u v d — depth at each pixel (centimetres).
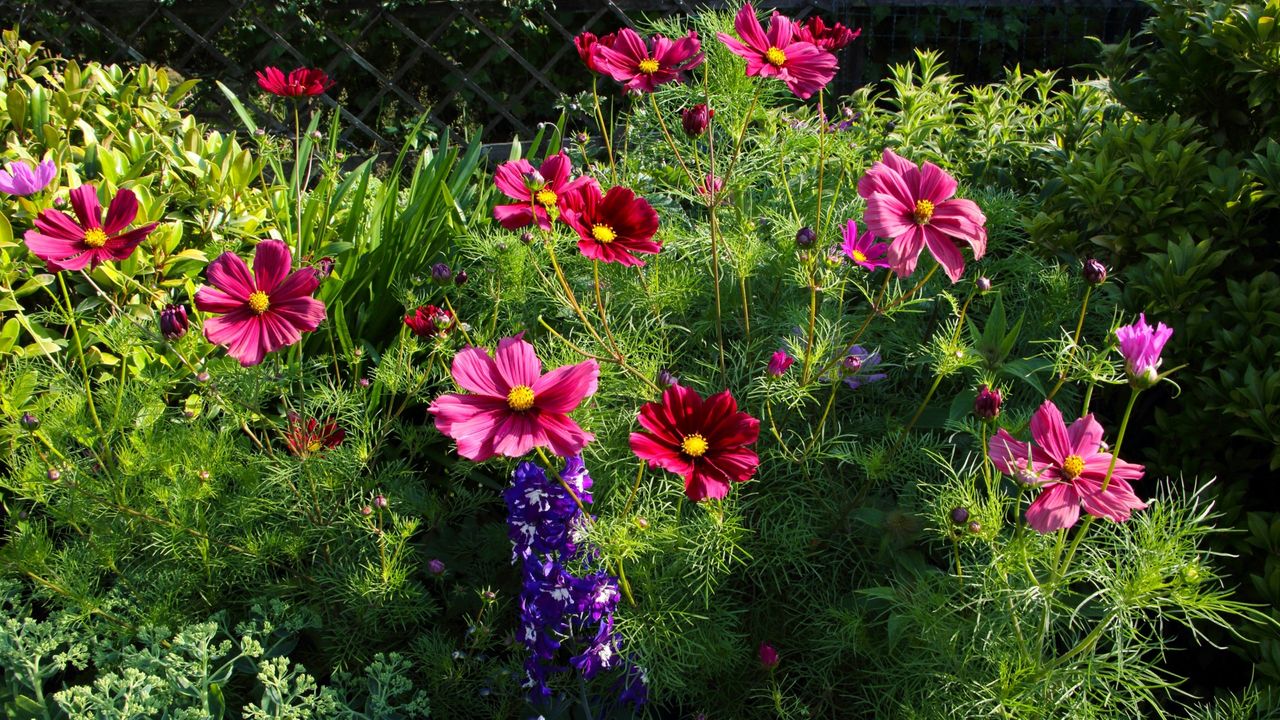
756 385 107
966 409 104
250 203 134
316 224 139
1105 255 120
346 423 113
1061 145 138
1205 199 116
